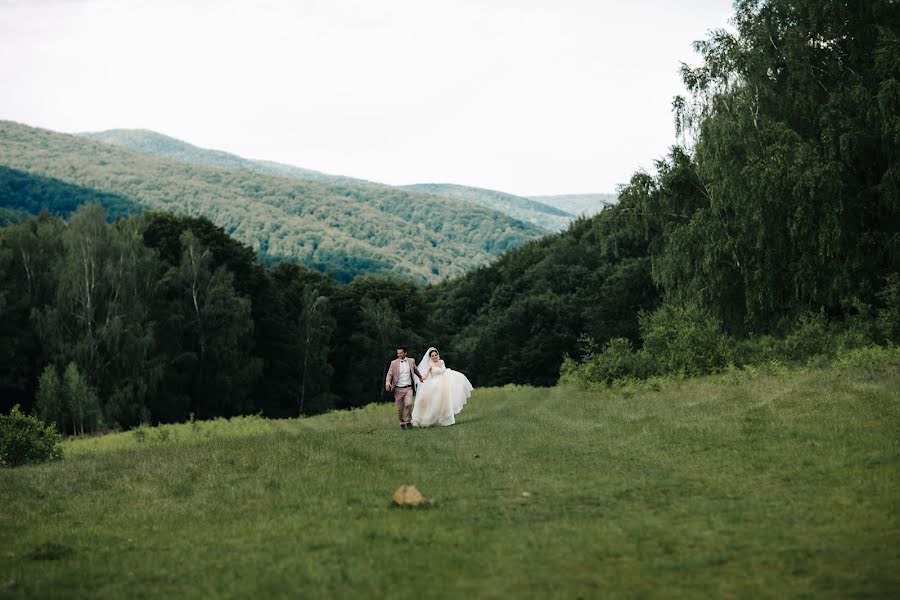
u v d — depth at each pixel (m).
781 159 30.12
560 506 7.87
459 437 14.48
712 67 34.94
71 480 12.12
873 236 30.44
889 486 7.48
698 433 11.90
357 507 8.30
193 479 11.27
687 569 5.59
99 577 6.28
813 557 5.65
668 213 39.12
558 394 25.05
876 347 21.67
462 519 7.47
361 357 75.44
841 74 32.72
